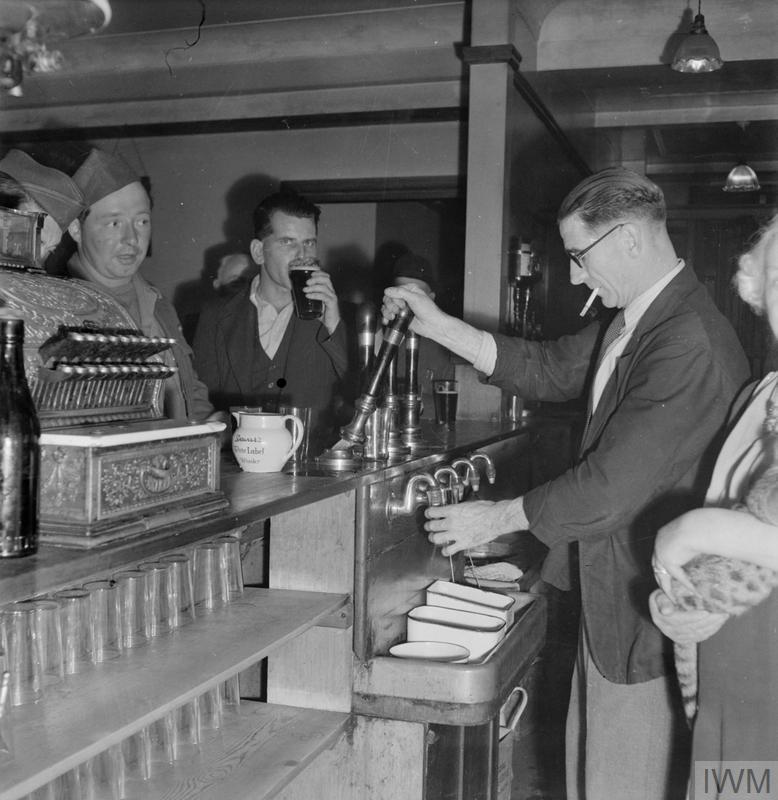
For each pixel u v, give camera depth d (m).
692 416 1.59
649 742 1.70
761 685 1.29
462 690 1.45
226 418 1.97
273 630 1.31
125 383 1.04
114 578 1.24
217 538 1.46
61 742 0.93
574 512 1.62
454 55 4.00
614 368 1.80
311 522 1.51
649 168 5.95
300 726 1.44
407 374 2.09
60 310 0.98
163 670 1.15
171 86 4.48
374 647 1.55
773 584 1.28
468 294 3.42
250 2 3.98
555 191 4.45
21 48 0.82
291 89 4.46
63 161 1.93
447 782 1.58
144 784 1.22
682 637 1.35
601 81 4.20
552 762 2.57
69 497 0.86
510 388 2.14
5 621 1.03
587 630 1.77
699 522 1.31
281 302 2.77
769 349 1.41
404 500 1.64
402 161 4.59
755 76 4.05
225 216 4.86
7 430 0.80
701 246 5.98
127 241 1.98
